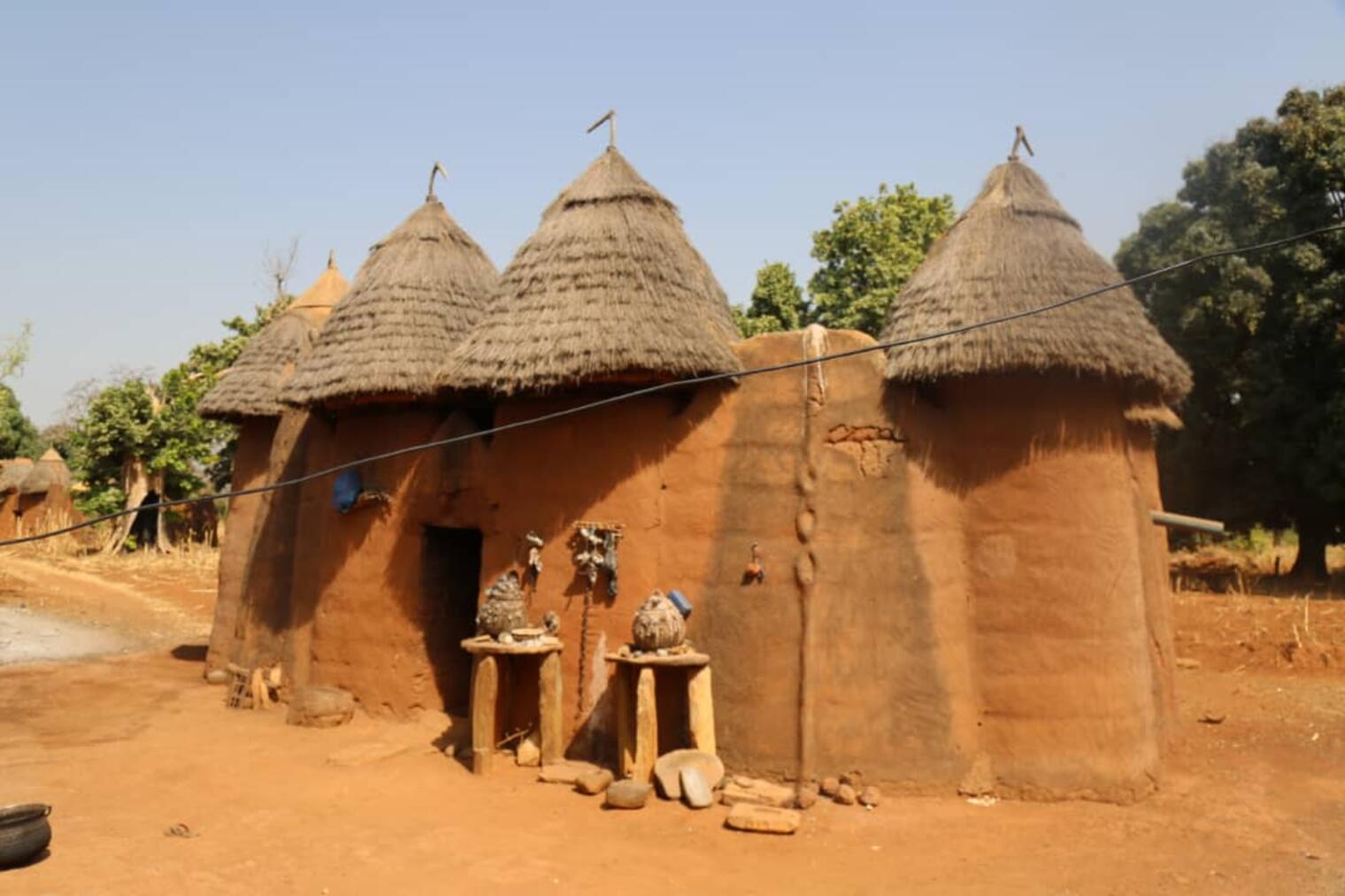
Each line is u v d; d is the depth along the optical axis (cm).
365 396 1230
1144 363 950
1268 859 770
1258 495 2378
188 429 3897
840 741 937
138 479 3900
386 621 1247
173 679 1638
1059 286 959
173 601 2775
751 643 974
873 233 2784
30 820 737
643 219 1141
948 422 1024
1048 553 964
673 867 748
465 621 1278
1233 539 3014
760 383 1038
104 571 3412
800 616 962
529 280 1120
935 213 2905
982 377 978
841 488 990
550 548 1088
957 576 998
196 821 852
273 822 850
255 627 1506
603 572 1055
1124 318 967
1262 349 2209
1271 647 1542
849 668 951
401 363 1218
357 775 1002
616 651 1038
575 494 1082
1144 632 991
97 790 948
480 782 974
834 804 905
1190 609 1814
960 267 1008
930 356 962
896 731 940
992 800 930
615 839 810
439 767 1030
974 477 1010
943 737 943
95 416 3878
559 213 1174
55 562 3681
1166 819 872
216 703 1413
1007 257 993
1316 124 2159
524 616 1053
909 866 755
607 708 1032
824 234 2894
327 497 1345
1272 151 2283
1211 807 907
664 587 1032
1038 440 980
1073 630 948
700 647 998
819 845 802
